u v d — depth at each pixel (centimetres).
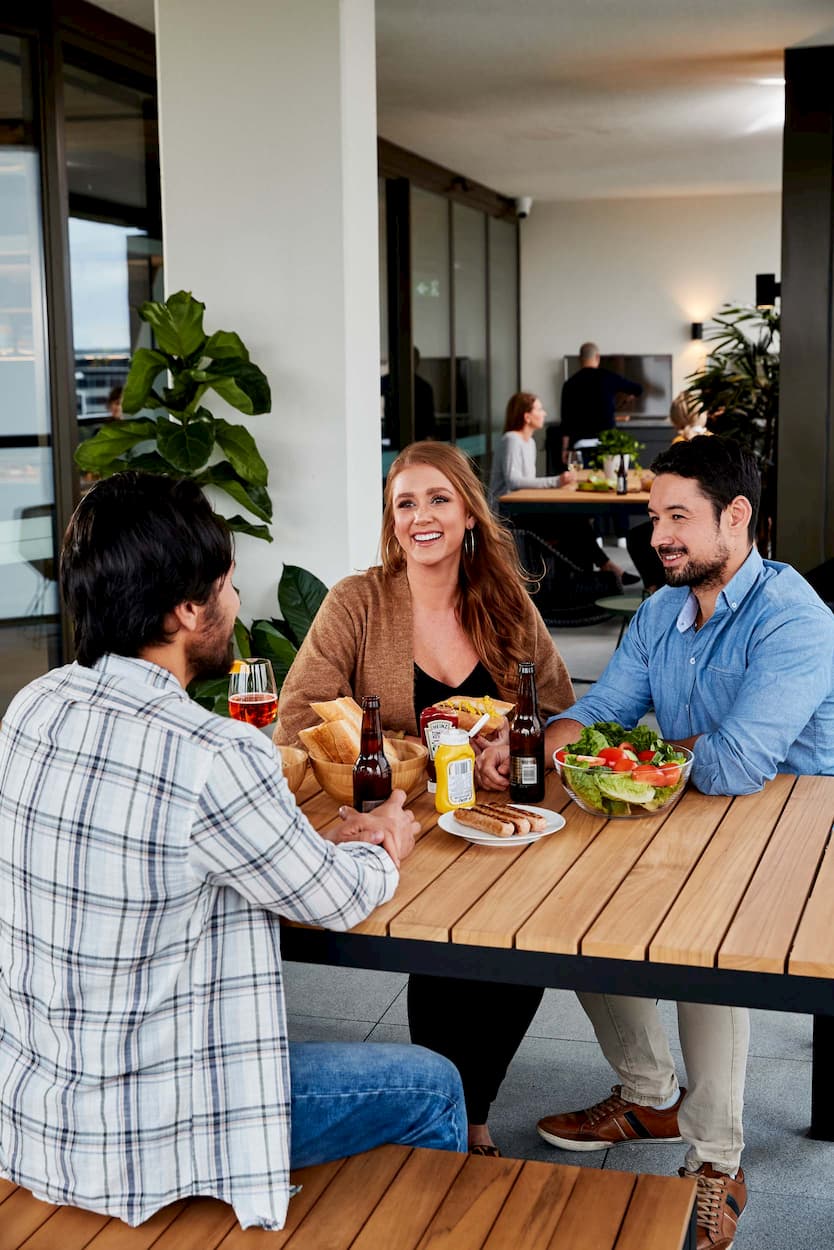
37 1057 156
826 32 595
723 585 238
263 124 427
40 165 487
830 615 233
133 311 554
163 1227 155
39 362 494
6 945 158
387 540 267
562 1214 159
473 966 167
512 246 1214
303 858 156
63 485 505
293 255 430
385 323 895
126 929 150
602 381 1053
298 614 423
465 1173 169
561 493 785
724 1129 218
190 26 427
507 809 205
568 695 274
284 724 263
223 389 411
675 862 188
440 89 702
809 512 658
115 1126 152
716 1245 212
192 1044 154
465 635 267
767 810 212
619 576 700
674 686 245
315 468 439
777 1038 289
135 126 551
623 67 657
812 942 159
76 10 494
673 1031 292
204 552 157
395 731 262
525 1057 281
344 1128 171
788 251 640
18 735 157
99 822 149
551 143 875
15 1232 154
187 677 165
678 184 1099
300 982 318
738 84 698
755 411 814
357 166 438
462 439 1062
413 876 185
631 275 1221
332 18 416
